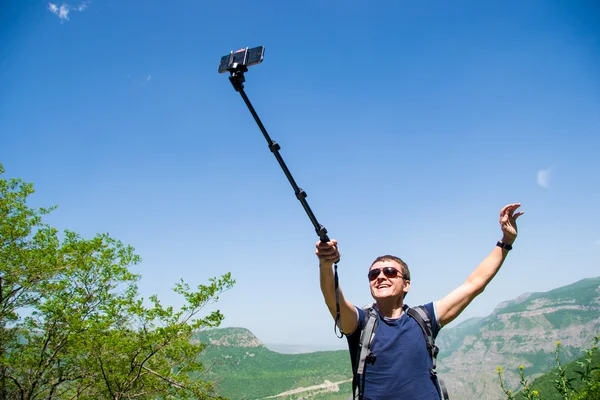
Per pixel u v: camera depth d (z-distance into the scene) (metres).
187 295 14.00
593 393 3.71
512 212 2.96
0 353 13.65
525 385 4.53
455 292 2.86
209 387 14.66
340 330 2.53
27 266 13.35
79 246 14.25
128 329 14.08
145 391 13.96
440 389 2.49
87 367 13.41
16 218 14.20
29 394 13.10
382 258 2.99
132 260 15.77
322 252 2.37
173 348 14.09
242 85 2.09
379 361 2.52
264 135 2.15
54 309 12.98
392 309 2.81
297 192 2.20
